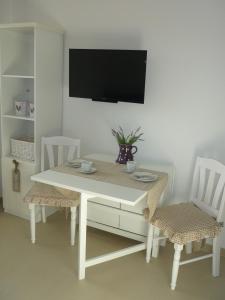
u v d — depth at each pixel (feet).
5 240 9.11
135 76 8.76
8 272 7.68
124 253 8.13
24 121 11.09
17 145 10.34
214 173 7.92
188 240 6.97
